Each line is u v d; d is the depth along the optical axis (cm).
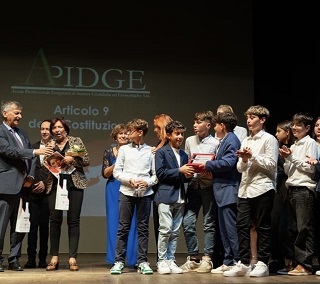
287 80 705
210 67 688
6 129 418
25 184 423
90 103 667
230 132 412
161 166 404
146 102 677
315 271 398
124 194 407
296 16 697
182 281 340
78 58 668
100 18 675
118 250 402
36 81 658
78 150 425
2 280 351
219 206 396
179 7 688
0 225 407
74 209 430
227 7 694
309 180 387
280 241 414
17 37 657
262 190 376
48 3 666
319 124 409
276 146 385
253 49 714
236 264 376
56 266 429
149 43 681
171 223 405
